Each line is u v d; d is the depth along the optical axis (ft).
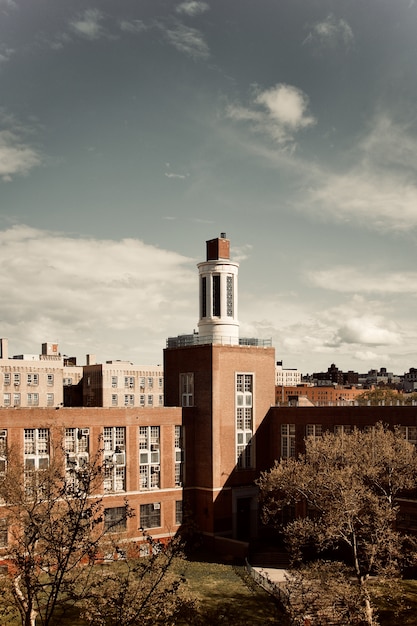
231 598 152.05
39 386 411.75
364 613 122.21
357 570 133.90
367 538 172.65
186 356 221.66
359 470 152.97
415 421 182.50
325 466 154.20
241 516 215.92
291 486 157.99
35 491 115.44
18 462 148.77
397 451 160.15
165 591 88.84
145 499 200.54
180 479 211.41
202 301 230.48
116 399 440.86
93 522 88.07
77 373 458.91
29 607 86.94
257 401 221.46
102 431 193.98
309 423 210.18
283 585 159.33
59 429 162.81
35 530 89.04
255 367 222.28
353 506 139.54
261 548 197.57
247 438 218.79
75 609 133.59
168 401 228.02
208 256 234.99
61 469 175.22
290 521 209.26
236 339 226.17
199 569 179.63
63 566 85.87
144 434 204.44
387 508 142.00
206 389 212.84
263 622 134.92
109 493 192.65
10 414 176.96
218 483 208.44
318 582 132.26
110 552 118.93
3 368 398.21
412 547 164.45
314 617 128.88
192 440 214.90
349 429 198.80
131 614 87.86
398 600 141.38
